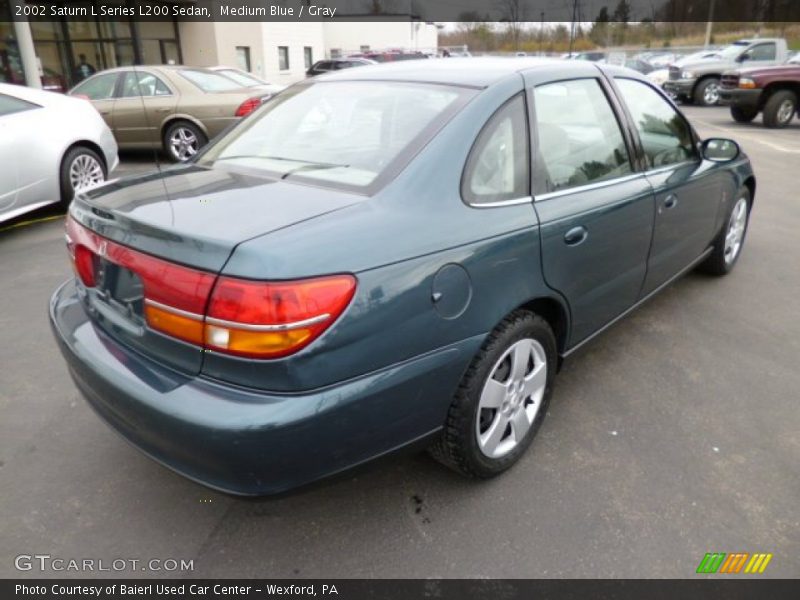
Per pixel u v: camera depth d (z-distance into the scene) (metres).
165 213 2.06
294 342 1.77
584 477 2.59
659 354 3.63
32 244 5.57
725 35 51.38
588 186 2.80
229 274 1.78
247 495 1.88
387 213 2.05
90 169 6.43
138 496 2.51
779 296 4.47
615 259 2.97
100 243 2.17
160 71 9.41
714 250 4.57
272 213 2.01
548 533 2.30
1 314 4.09
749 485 2.55
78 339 2.27
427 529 2.32
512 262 2.31
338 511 2.42
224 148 2.87
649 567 2.16
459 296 2.12
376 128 2.45
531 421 2.66
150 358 2.05
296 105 2.89
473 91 2.48
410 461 2.69
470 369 2.27
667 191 3.36
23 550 2.25
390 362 1.97
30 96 5.93
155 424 1.91
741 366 3.50
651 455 2.74
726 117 16.58
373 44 41.72
